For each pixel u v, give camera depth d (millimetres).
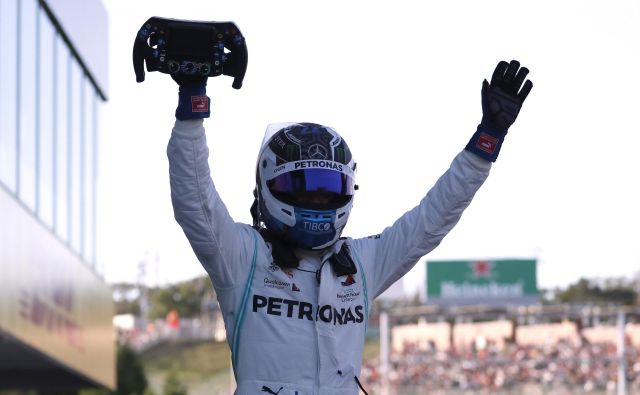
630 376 175125
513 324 194250
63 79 59406
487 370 185500
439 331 196375
